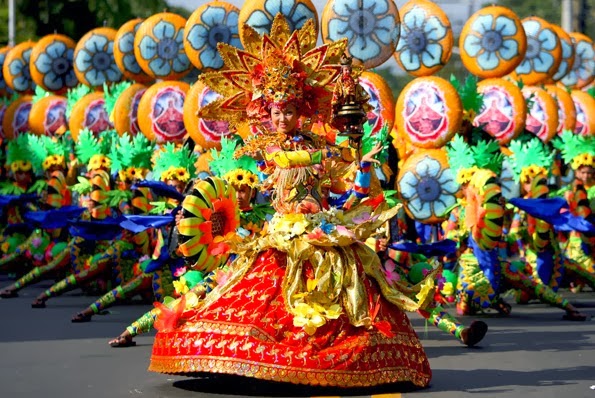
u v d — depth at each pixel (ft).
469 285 36.83
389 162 34.17
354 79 23.40
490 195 35.01
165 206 32.07
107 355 28.27
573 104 54.60
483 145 35.88
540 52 53.57
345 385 21.56
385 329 21.93
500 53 46.14
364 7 37.65
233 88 24.72
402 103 41.42
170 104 44.01
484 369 25.71
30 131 57.11
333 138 24.47
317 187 23.53
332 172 23.58
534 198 38.93
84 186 40.34
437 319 29.40
